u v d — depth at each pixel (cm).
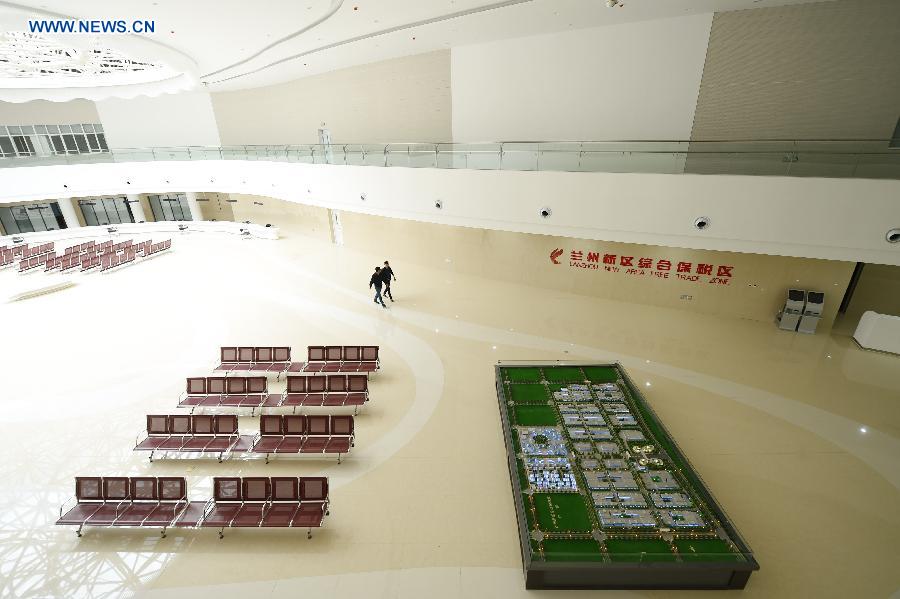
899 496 701
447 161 1250
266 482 688
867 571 584
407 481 752
